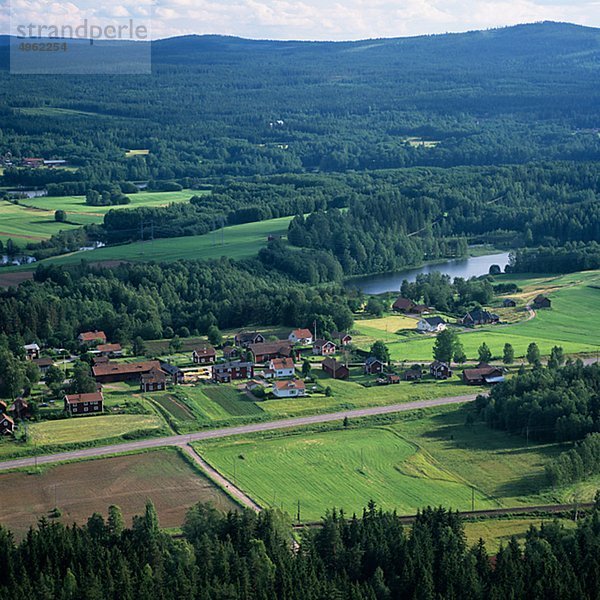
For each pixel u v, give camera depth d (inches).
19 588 7810.0
